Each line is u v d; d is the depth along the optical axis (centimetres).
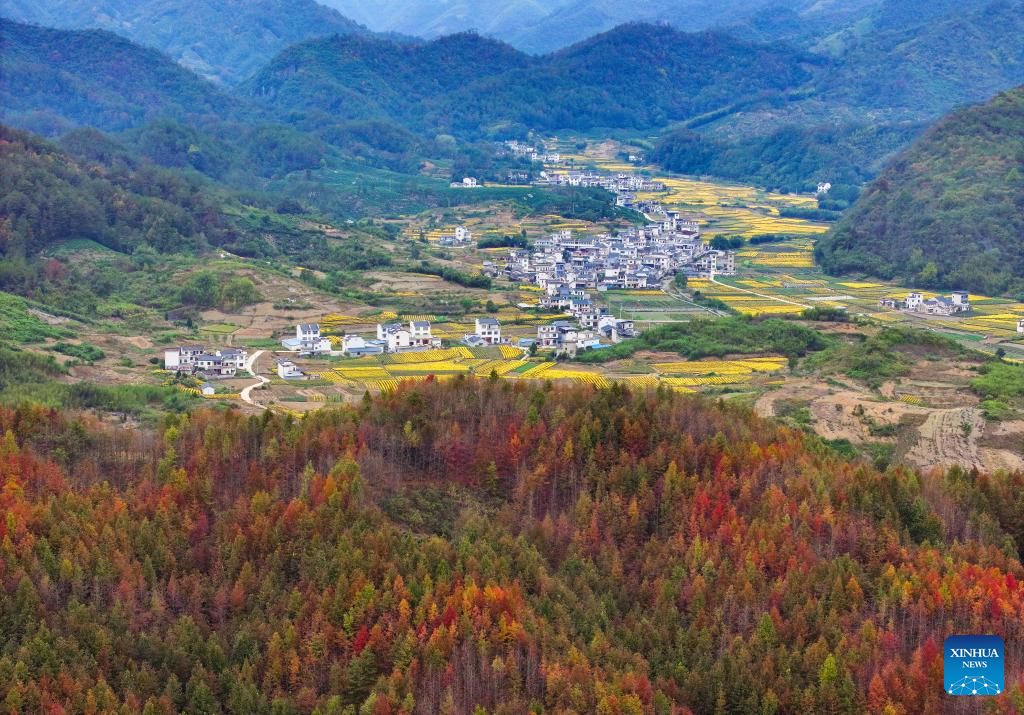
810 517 17050
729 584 15775
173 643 14375
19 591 14538
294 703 13838
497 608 15000
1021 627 14875
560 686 13900
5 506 16112
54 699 13338
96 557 15438
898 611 15338
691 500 17500
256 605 15175
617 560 16462
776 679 14275
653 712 13638
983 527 17388
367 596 15062
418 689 14000
